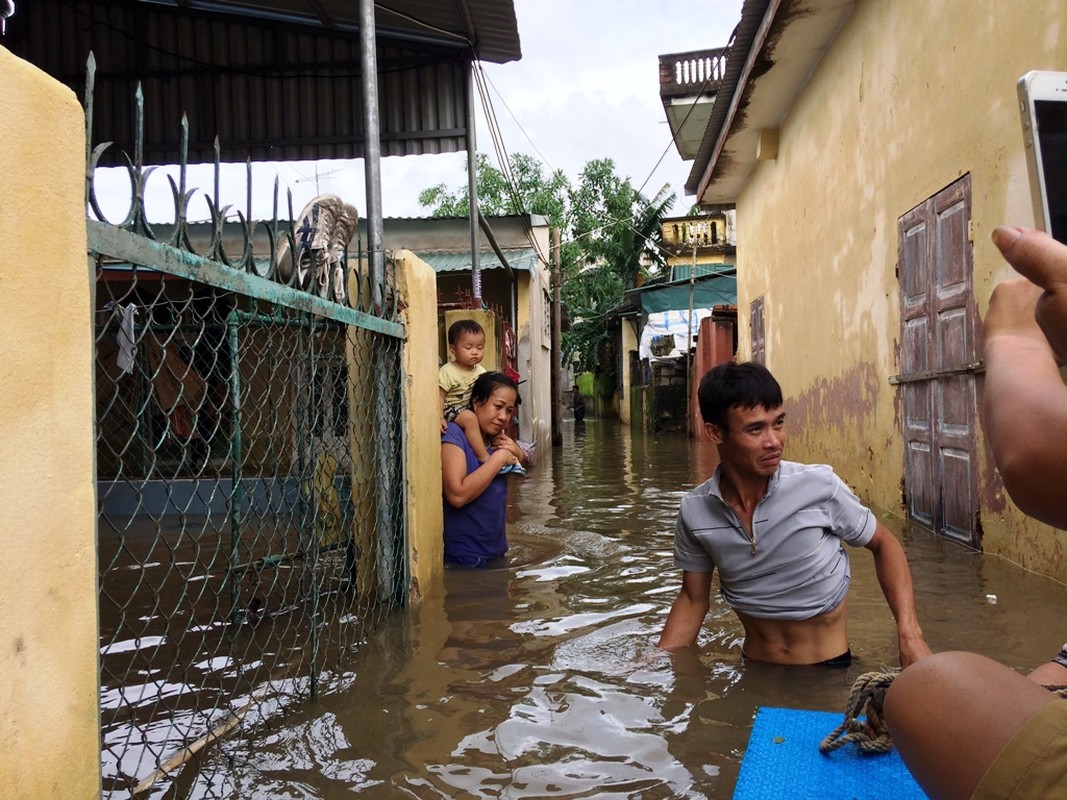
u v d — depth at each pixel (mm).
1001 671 1197
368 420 3736
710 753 2203
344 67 8062
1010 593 3857
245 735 2391
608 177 28188
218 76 8094
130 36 7914
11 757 1411
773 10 7289
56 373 1555
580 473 10008
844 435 7875
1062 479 1067
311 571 2820
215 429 2412
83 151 1650
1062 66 4055
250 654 3135
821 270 8586
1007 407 1155
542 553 4965
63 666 1562
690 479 8961
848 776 1908
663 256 24500
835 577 2824
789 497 2785
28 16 7914
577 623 3463
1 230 1406
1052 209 1654
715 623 3410
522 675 2838
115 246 1735
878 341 6859
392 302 3770
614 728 2379
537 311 13969
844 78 7578
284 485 3279
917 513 5988
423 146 8352
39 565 1496
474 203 8711
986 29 4805
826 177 8297
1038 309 1120
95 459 1695
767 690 2631
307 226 3193
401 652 3123
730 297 18891
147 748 2277
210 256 2125
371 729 2418
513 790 2029
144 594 4098
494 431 4688
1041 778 1033
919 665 1263
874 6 6715
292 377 3148
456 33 7594
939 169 5508
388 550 3695
